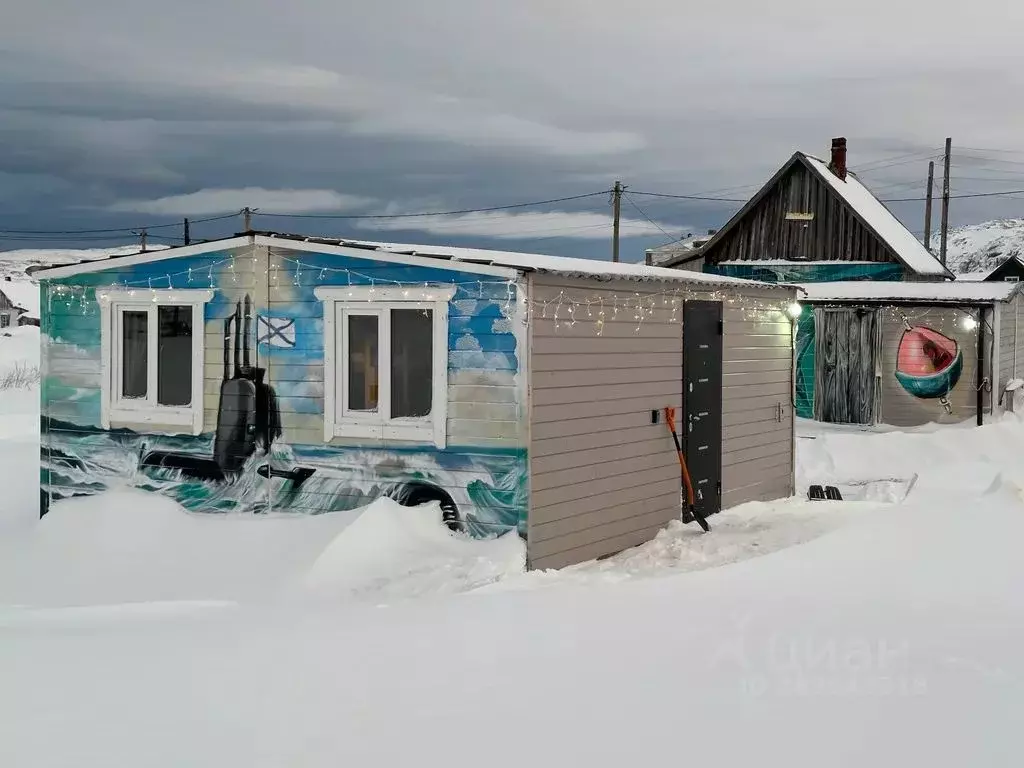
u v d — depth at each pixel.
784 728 3.95
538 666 4.89
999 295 21.67
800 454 17.52
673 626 5.66
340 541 8.81
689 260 30.61
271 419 10.10
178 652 5.35
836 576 6.96
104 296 10.94
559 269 9.14
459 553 8.82
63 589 8.94
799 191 28.78
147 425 10.74
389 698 4.45
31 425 19.64
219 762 3.75
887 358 22.45
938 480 15.89
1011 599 6.22
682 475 11.10
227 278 10.30
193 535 9.73
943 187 43.59
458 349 9.12
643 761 3.67
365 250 9.50
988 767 3.56
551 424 9.09
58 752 3.89
